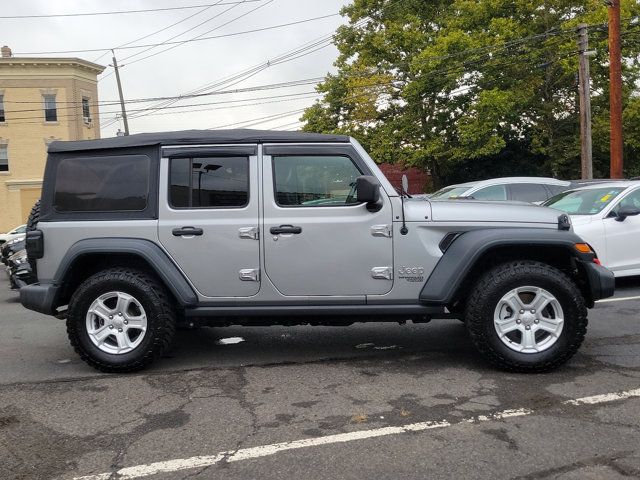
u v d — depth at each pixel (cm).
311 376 496
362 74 2880
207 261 498
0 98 3738
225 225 496
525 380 470
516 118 2630
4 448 365
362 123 2945
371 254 492
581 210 877
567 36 2367
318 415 407
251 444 362
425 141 2772
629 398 425
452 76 2511
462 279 476
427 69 2559
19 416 419
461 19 2653
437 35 2791
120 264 523
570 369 495
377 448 352
